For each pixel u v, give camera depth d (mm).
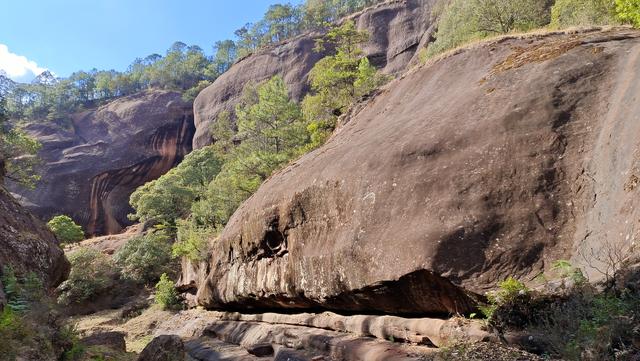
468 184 7605
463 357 5695
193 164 44406
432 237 7152
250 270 13742
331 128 23359
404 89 13758
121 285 33562
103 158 67500
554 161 7238
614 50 8516
